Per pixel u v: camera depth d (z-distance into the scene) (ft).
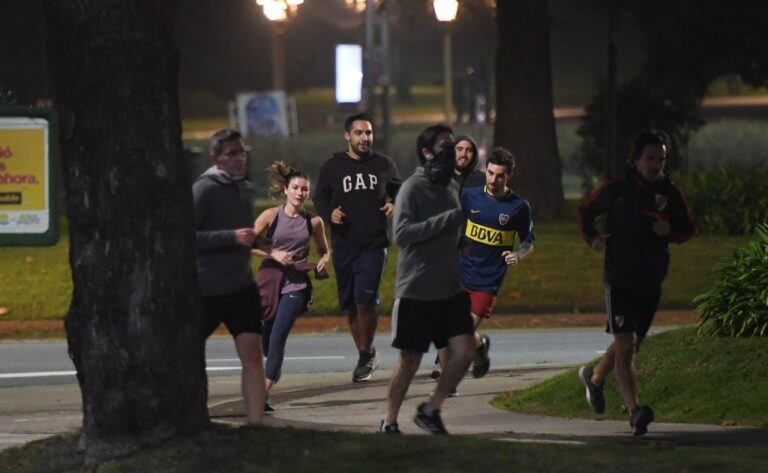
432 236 82.84
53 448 76.18
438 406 84.69
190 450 70.28
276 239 109.40
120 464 69.92
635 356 105.70
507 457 67.72
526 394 111.34
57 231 94.94
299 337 171.73
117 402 71.36
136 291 71.10
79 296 72.08
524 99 280.72
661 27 246.06
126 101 70.59
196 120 585.22
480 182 114.21
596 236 88.99
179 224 72.23
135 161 70.79
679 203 88.94
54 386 132.05
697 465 65.26
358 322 126.62
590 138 296.71
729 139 384.88
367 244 123.65
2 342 168.04
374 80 276.00
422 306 83.71
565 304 195.93
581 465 65.82
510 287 200.54
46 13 71.56
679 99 276.62
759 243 109.81
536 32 280.72
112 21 70.23
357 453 69.15
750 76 248.73
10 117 94.17
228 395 123.03
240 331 83.20
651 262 88.43
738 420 95.35
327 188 124.26
